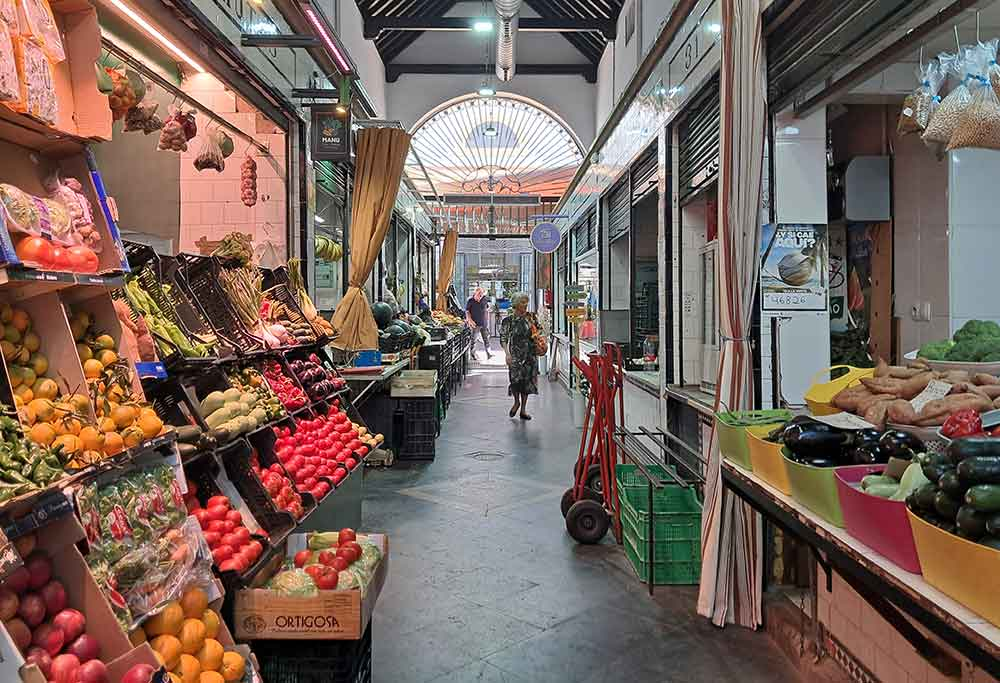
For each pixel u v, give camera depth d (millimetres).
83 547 1742
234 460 3047
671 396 5844
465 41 16203
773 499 2330
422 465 7305
